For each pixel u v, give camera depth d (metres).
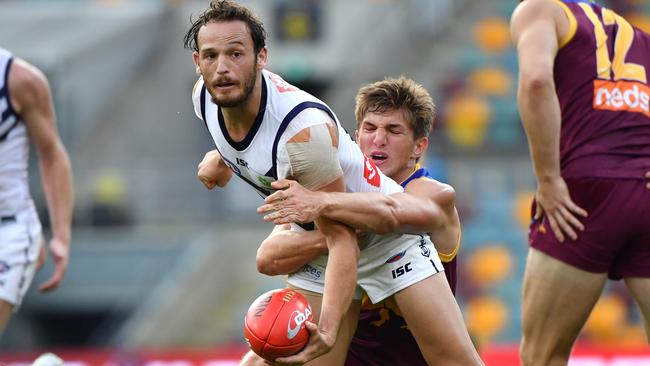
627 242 18.61
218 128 16.94
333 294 16.45
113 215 63.56
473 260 57.28
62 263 20.64
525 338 19.33
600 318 52.97
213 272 59.94
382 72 72.62
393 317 19.28
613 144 18.53
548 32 18.45
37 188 61.22
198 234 62.03
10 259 19.84
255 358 19.23
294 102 16.23
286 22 75.62
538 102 18.05
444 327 18.17
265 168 16.67
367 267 18.39
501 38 73.94
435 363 18.47
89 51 75.56
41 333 61.12
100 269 60.56
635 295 18.89
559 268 18.62
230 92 15.93
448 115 67.06
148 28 80.81
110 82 77.12
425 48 74.38
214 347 55.72
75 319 61.31
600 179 18.34
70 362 41.84
